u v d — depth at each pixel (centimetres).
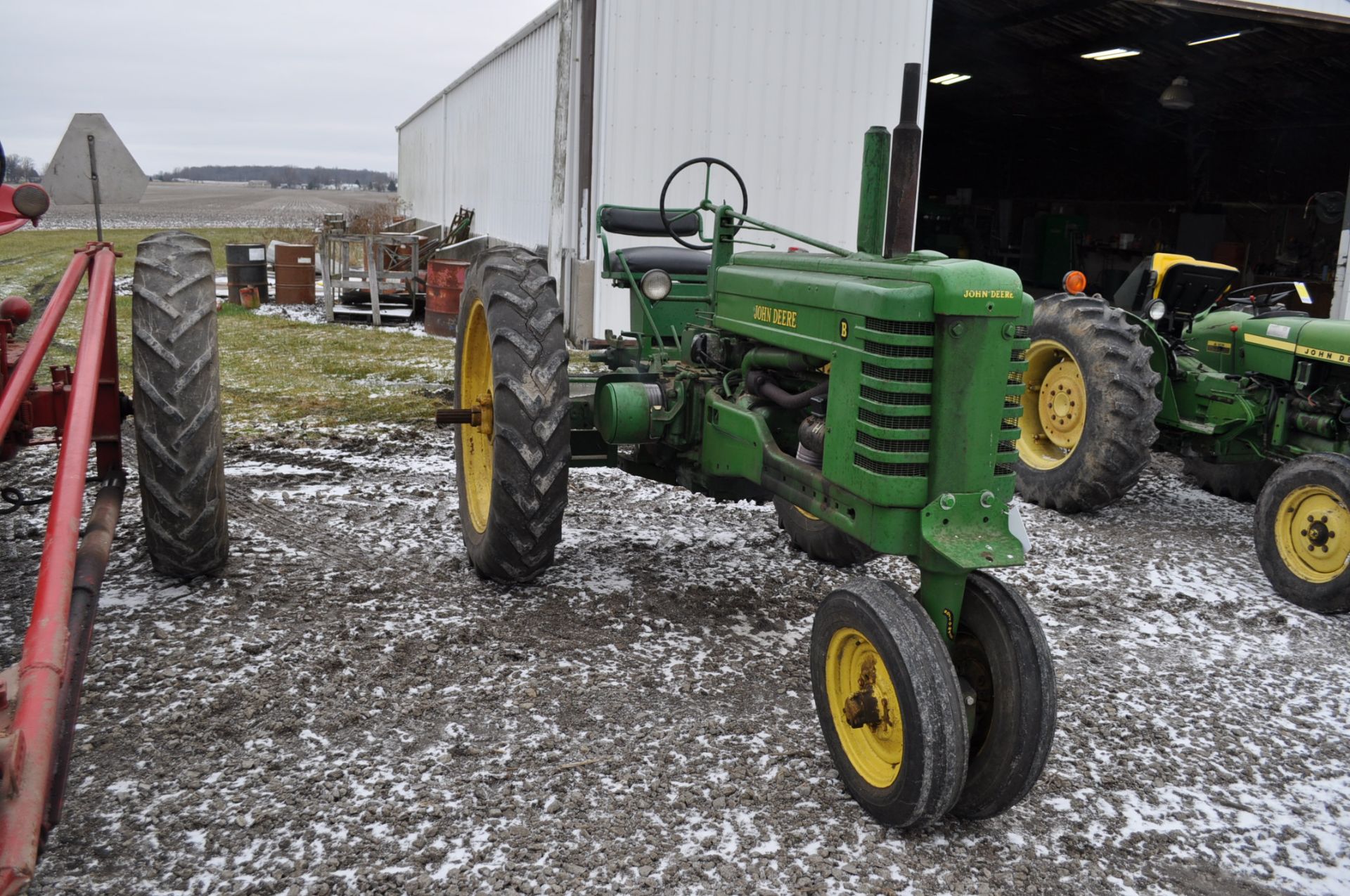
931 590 257
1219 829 258
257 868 222
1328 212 628
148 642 326
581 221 1011
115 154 441
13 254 2114
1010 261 2114
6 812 144
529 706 299
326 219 1325
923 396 248
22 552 398
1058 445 566
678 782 264
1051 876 236
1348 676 353
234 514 464
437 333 1082
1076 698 326
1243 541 512
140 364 343
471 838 236
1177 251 1866
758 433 321
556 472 361
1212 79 1623
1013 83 1830
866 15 960
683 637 356
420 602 373
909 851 242
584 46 973
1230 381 537
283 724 280
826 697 270
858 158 988
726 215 363
